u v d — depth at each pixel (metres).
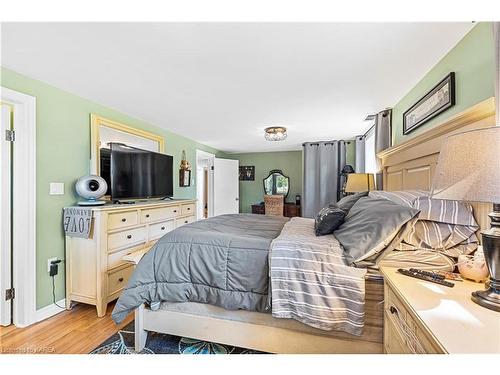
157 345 1.65
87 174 2.44
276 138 3.80
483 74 1.30
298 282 1.26
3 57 1.66
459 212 1.20
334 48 1.58
